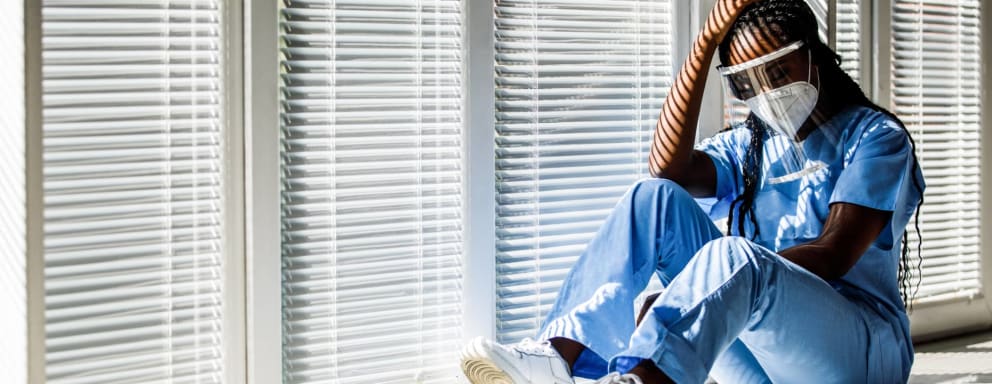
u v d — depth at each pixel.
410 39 2.35
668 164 2.32
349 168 2.31
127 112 2.10
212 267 2.20
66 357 2.06
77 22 2.05
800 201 2.15
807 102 2.04
